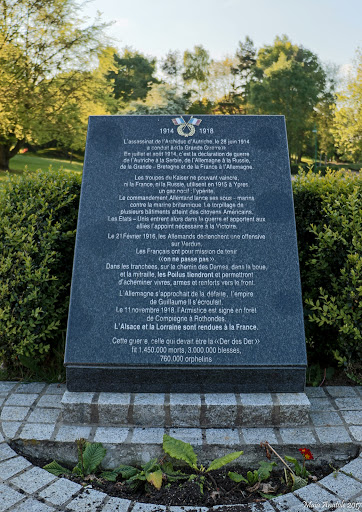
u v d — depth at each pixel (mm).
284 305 2762
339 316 2992
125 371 2674
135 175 3045
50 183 3678
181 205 2971
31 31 17547
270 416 2562
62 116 18594
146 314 2744
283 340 2691
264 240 2898
